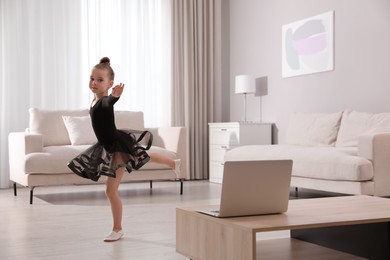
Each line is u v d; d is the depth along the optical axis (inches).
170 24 281.7
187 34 282.8
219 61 293.3
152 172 210.1
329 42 224.4
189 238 90.3
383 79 199.9
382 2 199.5
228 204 82.4
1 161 244.2
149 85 278.5
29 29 250.1
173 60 281.1
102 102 124.6
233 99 292.5
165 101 282.8
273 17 259.3
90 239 124.6
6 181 245.0
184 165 215.9
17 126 247.6
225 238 79.0
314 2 233.3
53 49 255.4
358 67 211.0
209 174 272.4
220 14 293.0
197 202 189.9
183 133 217.0
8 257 107.2
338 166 164.1
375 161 158.6
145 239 124.5
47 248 115.3
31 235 130.1
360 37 209.9
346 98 217.5
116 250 112.8
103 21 268.4
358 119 195.5
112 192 125.7
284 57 251.3
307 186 180.7
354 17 212.5
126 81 273.3
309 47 235.3
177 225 94.6
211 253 83.0
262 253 91.9
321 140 209.8
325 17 226.2
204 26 287.3
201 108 286.0
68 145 220.4
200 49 285.3
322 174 170.9
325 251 93.6
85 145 213.8
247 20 279.6
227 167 80.7
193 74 284.7
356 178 157.5
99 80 126.7
